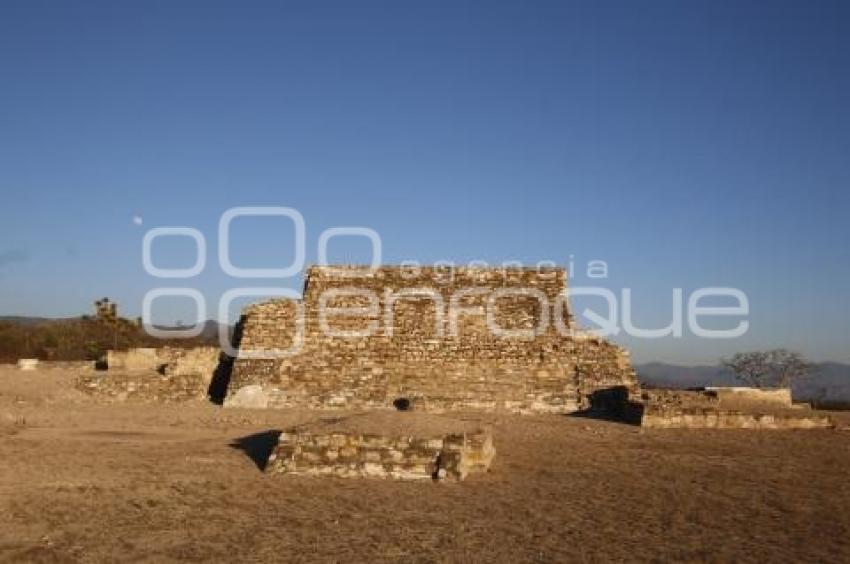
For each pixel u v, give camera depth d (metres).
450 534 13.88
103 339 66.62
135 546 13.09
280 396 34.47
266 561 12.26
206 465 20.31
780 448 24.25
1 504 15.77
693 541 13.43
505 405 33.75
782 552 12.74
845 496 17.17
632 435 26.81
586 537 13.70
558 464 21.05
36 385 36.72
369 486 18.00
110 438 24.92
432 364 35.53
